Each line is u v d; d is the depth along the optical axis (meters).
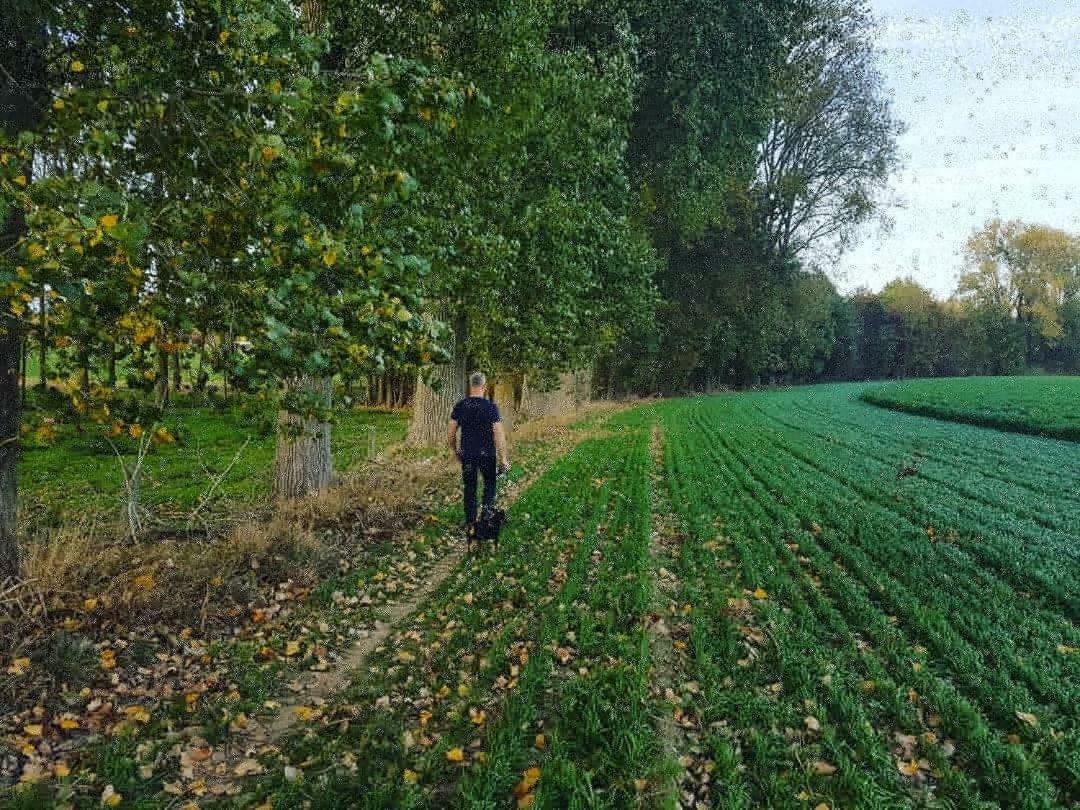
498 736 3.95
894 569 7.20
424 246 6.57
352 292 3.98
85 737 4.04
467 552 8.12
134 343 3.71
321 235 3.62
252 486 11.83
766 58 19.89
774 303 49.97
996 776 3.65
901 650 5.16
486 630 5.77
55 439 3.82
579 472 14.19
